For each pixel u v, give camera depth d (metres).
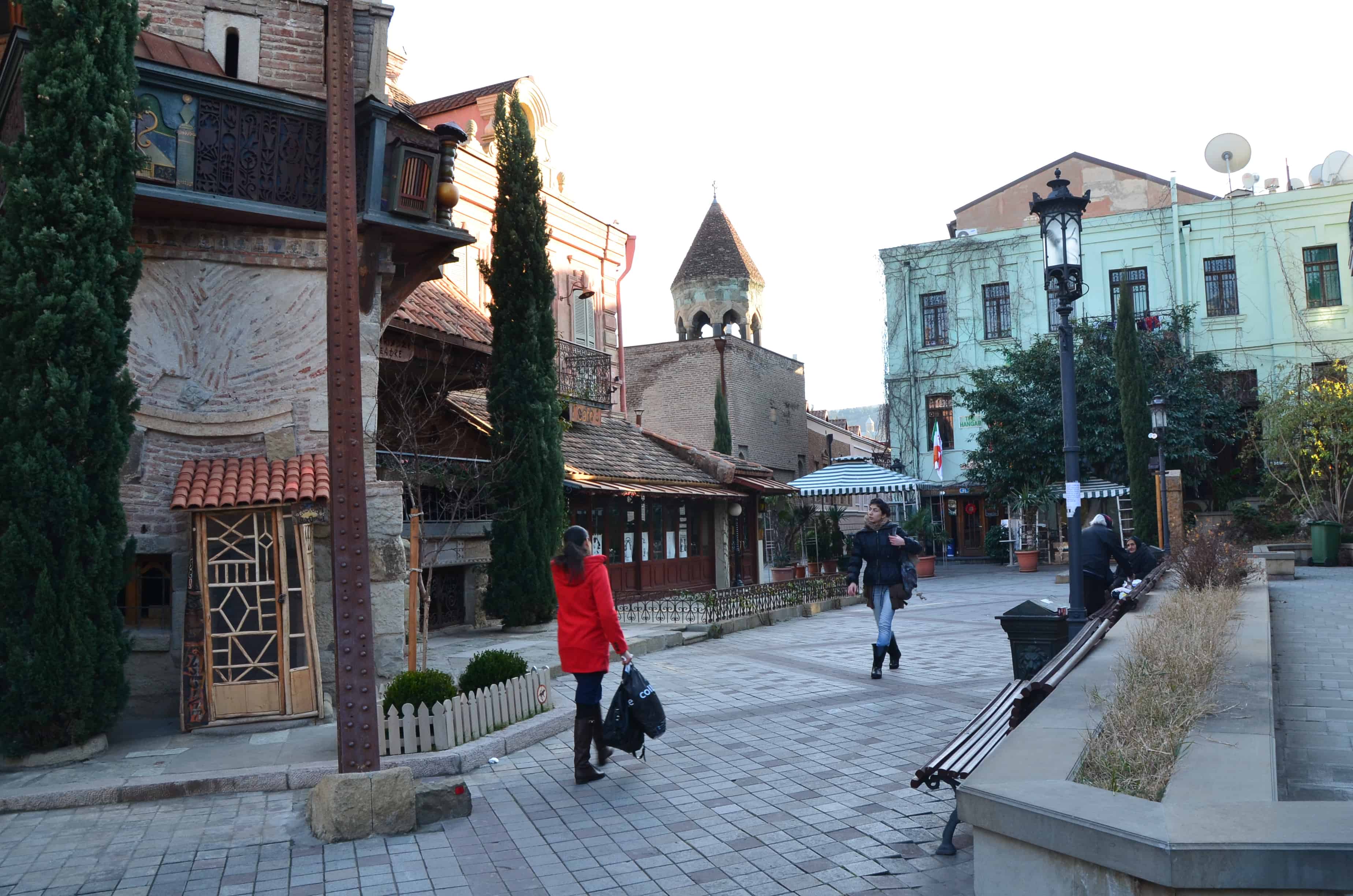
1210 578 11.92
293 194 9.13
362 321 9.56
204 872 4.89
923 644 12.79
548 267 14.77
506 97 16.23
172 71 8.32
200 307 8.94
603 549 19.45
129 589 8.76
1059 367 31.67
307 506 8.40
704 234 39.84
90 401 7.13
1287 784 5.10
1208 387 31.75
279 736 7.67
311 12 10.14
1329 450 27.09
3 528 6.89
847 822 5.38
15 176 7.15
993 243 36.12
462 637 13.77
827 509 33.97
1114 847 2.90
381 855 5.10
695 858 4.91
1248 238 33.09
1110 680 5.54
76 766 6.77
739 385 36.94
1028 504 31.06
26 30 7.45
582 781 6.35
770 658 11.88
